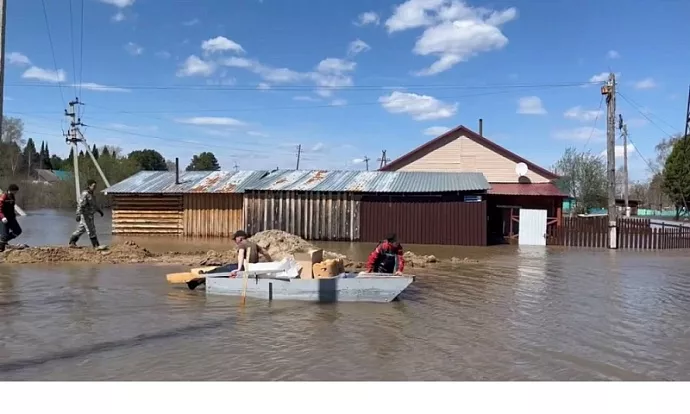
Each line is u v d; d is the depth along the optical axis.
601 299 11.46
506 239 26.11
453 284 13.15
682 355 7.43
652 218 63.50
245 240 11.56
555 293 12.09
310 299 10.70
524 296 11.66
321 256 11.59
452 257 19.22
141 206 28.19
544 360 7.09
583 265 17.42
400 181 26.88
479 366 6.79
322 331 8.38
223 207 27.53
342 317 9.37
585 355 7.34
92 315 9.20
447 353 7.32
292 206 26.34
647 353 7.50
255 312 9.66
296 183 27.41
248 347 7.45
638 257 20.30
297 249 18.62
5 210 16.39
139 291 11.46
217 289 11.16
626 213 51.62
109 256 16.55
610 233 24.31
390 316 9.50
